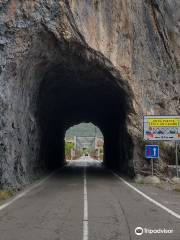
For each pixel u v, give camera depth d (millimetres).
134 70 31328
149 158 29875
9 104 22000
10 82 22547
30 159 28391
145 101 31969
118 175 35094
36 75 28219
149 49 33188
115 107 41312
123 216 12938
